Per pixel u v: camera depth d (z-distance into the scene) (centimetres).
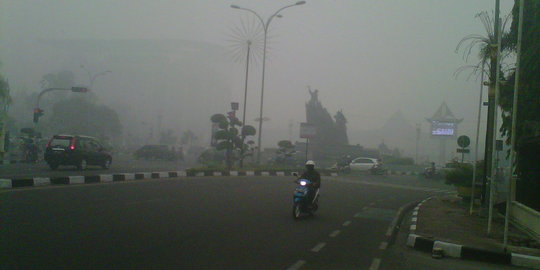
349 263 854
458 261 967
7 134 3122
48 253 768
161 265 744
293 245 980
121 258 770
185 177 2705
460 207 1816
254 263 798
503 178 2566
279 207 1580
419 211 1658
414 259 948
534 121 1421
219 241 963
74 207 1257
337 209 1670
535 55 1396
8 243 817
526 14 1462
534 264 943
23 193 1448
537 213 1175
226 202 1619
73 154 2406
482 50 1666
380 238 1149
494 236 1187
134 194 1647
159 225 1094
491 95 1639
